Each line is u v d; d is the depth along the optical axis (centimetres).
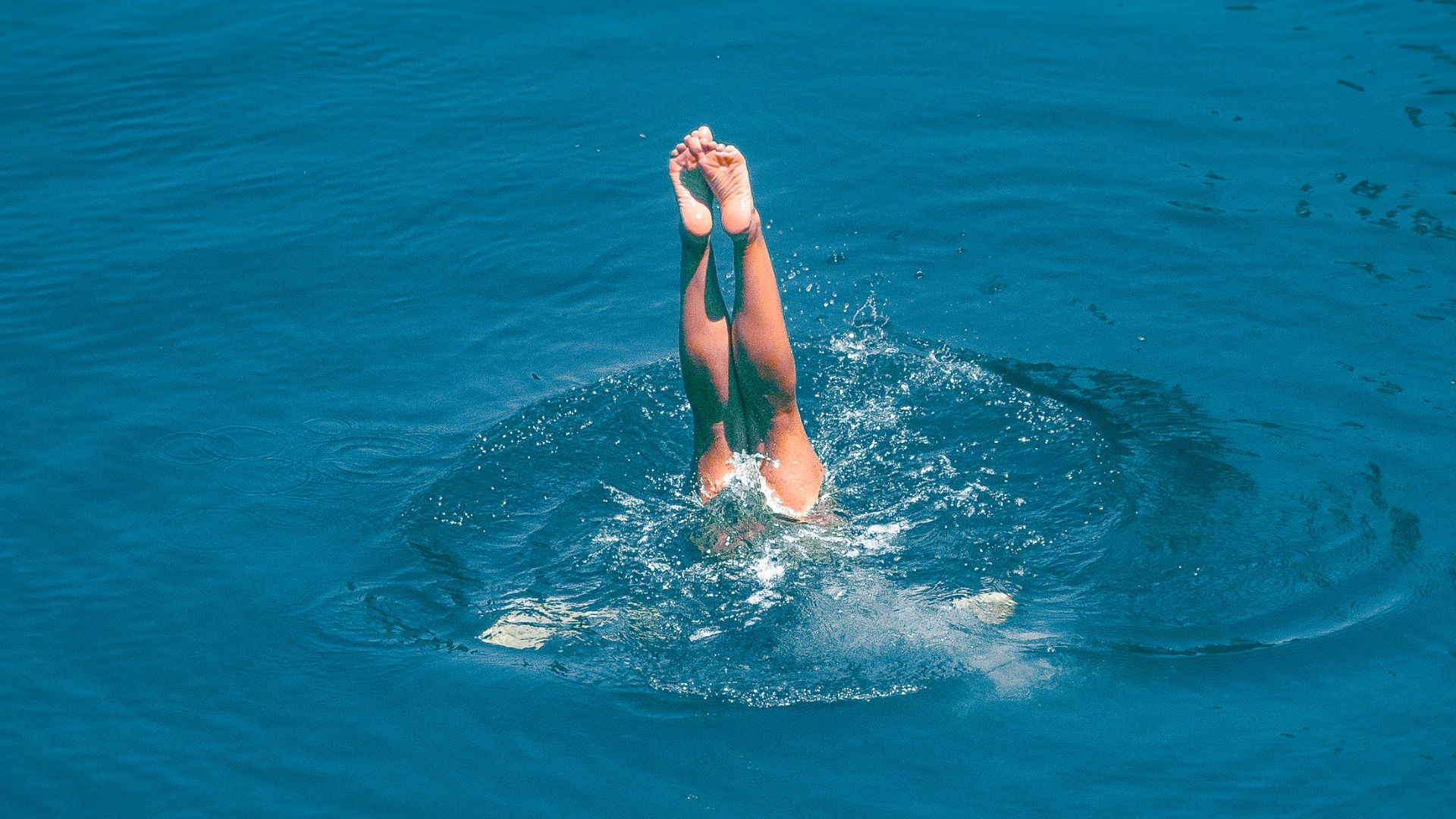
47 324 1516
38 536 1223
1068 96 1883
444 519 1249
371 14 2120
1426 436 1286
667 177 1758
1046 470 1279
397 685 1065
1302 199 1647
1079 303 1515
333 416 1392
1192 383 1384
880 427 1347
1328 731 984
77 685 1066
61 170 1795
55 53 2028
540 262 1627
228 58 2019
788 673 1070
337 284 1595
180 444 1347
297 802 961
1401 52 1948
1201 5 2114
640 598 1148
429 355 1484
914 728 1012
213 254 1639
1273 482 1240
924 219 1659
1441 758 952
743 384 1156
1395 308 1460
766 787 965
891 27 2064
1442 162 1697
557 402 1403
